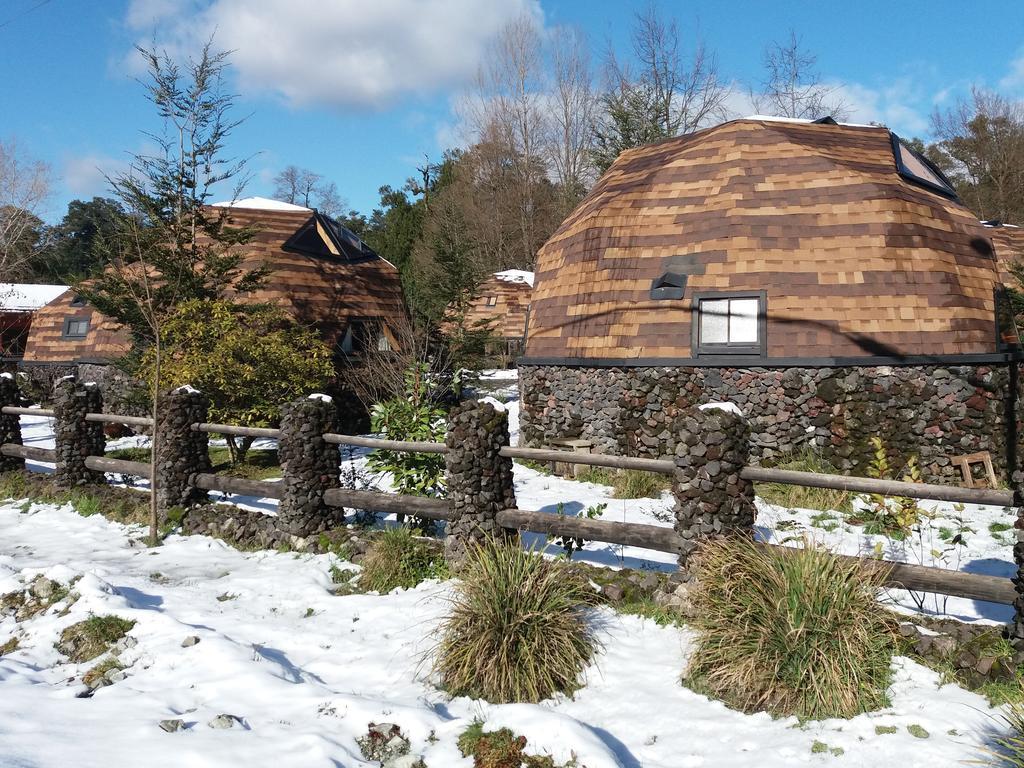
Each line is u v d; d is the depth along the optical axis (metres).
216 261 15.50
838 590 4.36
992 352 11.16
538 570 5.05
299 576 6.75
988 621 5.27
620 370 12.95
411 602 6.01
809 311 11.78
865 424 11.39
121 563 7.46
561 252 15.06
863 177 12.61
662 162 14.99
